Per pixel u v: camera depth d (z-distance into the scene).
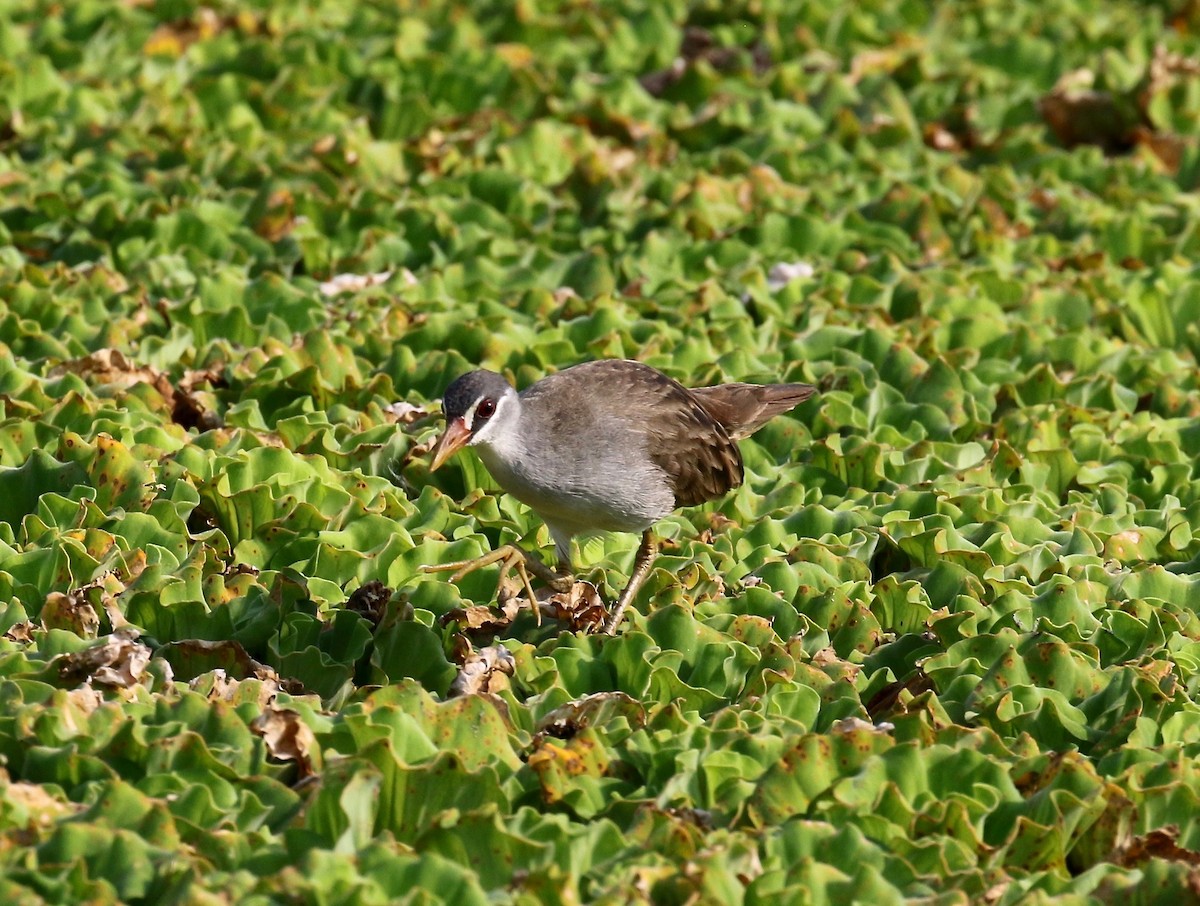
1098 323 15.22
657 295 15.10
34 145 17.86
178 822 7.76
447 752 8.11
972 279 15.66
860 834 7.92
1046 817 8.27
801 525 11.52
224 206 16.25
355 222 16.20
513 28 21.73
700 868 7.49
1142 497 12.45
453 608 10.20
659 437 10.98
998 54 21.36
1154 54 20.08
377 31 21.61
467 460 11.97
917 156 19.06
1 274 14.73
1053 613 10.27
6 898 7.04
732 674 9.62
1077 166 18.67
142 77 19.61
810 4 22.17
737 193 17.30
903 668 9.95
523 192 17.09
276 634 9.62
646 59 20.86
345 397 13.05
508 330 13.92
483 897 7.38
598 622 10.54
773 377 13.29
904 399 13.47
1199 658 9.88
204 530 11.34
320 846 7.77
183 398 12.84
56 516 10.80
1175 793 8.34
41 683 8.74
